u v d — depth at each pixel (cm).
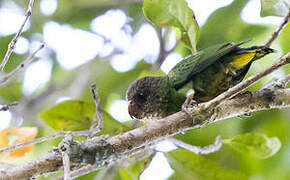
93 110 992
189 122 818
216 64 1060
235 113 872
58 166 754
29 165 746
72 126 1009
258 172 1241
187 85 1072
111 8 1681
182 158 1002
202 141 1209
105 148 781
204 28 1425
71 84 1675
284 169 1254
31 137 929
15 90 1534
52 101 1620
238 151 1093
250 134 1028
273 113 1288
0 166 854
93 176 1186
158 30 1389
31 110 1562
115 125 995
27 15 822
